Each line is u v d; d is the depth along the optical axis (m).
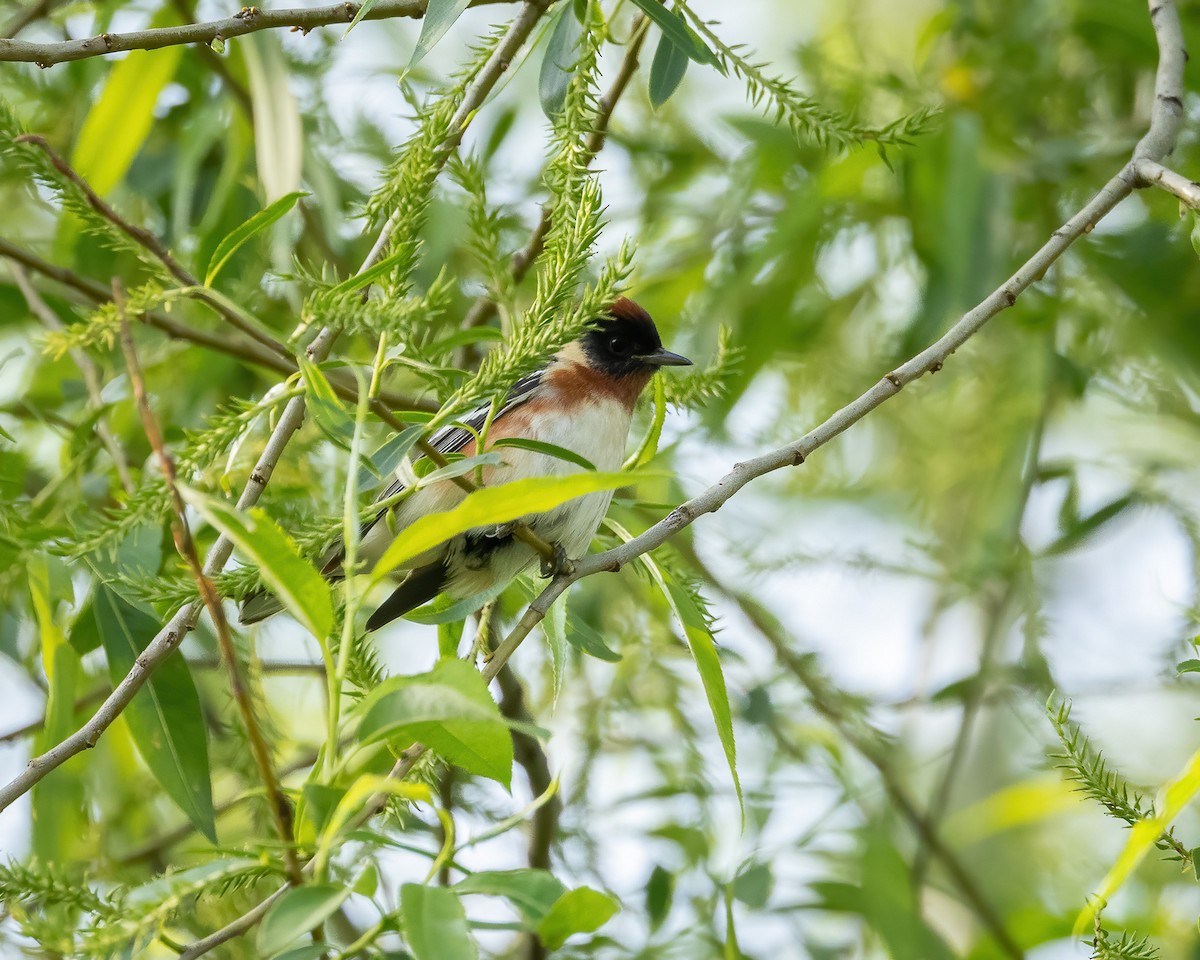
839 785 11.09
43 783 9.26
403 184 6.27
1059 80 12.04
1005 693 11.77
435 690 4.58
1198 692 11.83
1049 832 12.72
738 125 11.76
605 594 11.48
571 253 6.03
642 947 10.05
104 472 10.70
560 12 7.33
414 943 4.26
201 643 10.59
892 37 14.91
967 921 12.55
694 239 13.27
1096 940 5.69
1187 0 11.59
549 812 10.23
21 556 8.38
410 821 9.42
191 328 9.92
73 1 10.97
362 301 5.71
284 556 4.64
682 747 11.43
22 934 4.95
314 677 12.11
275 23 7.18
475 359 11.55
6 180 11.44
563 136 6.76
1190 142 11.76
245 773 9.19
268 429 9.27
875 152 11.12
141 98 9.96
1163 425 14.42
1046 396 12.54
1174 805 5.52
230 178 10.75
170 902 4.73
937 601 13.22
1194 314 11.66
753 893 9.64
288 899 4.32
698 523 12.33
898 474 13.84
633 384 10.04
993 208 10.59
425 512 8.95
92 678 11.17
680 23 6.97
